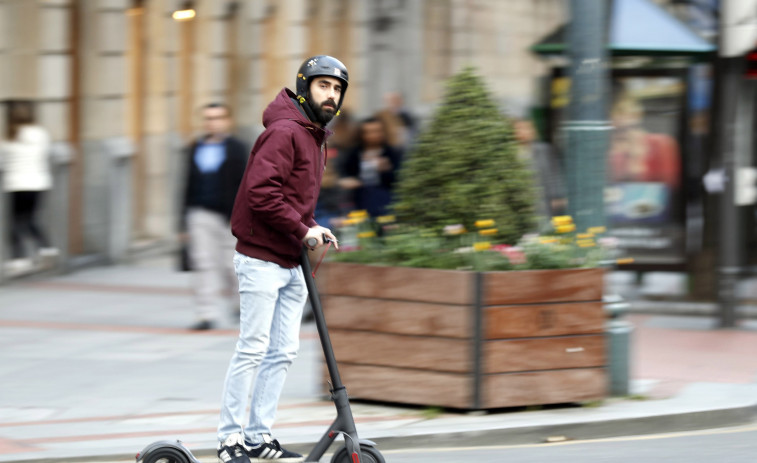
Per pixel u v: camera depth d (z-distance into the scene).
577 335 18.88
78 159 40.59
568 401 18.88
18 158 35.94
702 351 24.73
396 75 78.69
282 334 15.66
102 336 26.84
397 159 30.25
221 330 27.83
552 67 32.44
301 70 15.02
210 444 16.75
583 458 16.50
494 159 19.08
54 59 38.56
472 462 16.27
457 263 18.75
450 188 19.11
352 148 30.36
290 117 14.88
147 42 46.03
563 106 32.31
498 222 19.12
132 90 44.91
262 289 15.12
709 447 17.16
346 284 19.39
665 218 30.75
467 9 96.62
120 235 42.03
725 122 27.62
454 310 18.48
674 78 30.56
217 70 54.19
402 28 78.75
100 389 20.97
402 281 18.89
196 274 27.72
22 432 17.66
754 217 31.86
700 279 30.55
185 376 22.20
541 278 18.59
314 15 66.44
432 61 87.31
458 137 19.11
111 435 17.45
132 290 34.78
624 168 31.00
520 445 17.53
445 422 18.06
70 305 31.70
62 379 21.84
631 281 34.53
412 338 18.86
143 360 23.86
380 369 19.19
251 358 15.27
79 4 40.81
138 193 45.28
